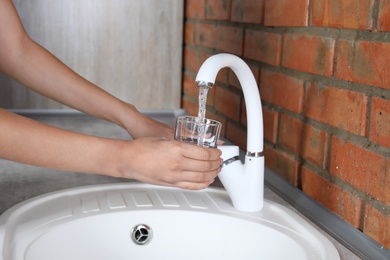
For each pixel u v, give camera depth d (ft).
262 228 3.43
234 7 5.22
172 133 3.97
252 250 3.45
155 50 6.56
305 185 3.99
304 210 3.75
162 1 6.46
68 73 3.97
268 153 4.61
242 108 5.12
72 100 3.98
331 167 3.64
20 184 4.06
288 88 4.19
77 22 6.28
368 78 3.20
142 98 6.63
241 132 5.16
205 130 3.24
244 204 3.63
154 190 3.99
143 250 3.61
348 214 3.44
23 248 3.03
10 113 2.87
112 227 3.53
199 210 3.64
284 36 4.25
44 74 3.92
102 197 3.80
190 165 3.11
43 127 2.93
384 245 3.10
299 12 3.95
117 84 6.52
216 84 5.85
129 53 6.49
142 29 6.47
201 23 6.14
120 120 3.96
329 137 3.66
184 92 6.77
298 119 4.09
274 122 4.46
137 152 3.08
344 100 3.45
